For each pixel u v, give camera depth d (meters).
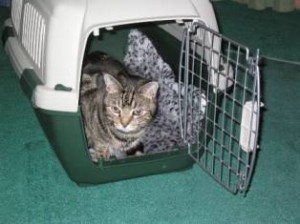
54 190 1.45
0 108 1.89
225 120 1.76
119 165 1.43
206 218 1.36
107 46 2.16
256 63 1.11
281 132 1.80
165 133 1.63
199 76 1.51
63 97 1.31
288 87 2.15
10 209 1.36
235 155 1.51
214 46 1.52
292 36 2.75
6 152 1.62
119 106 1.52
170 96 1.72
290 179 1.54
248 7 3.21
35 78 1.47
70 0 1.38
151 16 1.41
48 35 1.36
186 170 1.57
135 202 1.41
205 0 1.51
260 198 1.45
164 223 1.33
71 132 1.35
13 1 1.95
